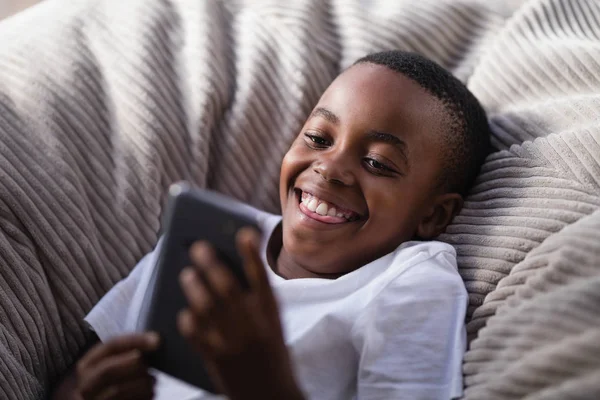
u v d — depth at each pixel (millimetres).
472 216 875
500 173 881
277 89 1021
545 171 838
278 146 1008
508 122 938
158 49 1010
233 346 497
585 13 1038
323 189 833
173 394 796
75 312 880
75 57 982
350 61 1050
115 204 931
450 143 866
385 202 832
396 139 830
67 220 883
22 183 870
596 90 932
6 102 929
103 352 613
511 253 796
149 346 601
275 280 851
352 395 789
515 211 828
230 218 576
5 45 986
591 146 825
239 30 1065
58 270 871
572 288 680
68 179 903
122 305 870
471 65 1070
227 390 520
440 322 762
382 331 762
